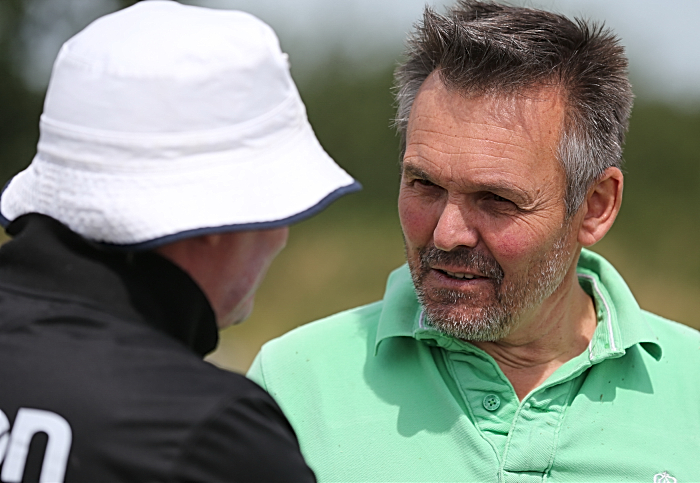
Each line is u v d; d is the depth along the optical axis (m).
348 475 3.45
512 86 3.20
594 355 3.46
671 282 18.98
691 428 3.42
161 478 2.06
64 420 2.08
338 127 23.00
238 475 2.14
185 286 2.40
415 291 3.56
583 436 3.36
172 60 2.31
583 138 3.38
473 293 3.39
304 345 3.86
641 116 21.70
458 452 3.37
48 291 2.29
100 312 2.27
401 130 3.69
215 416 2.13
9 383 2.15
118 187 2.28
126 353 2.21
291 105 2.56
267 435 2.23
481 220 3.31
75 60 2.35
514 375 3.63
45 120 2.38
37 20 25.83
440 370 3.60
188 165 2.32
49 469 2.06
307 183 2.49
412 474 3.38
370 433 3.50
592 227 3.62
